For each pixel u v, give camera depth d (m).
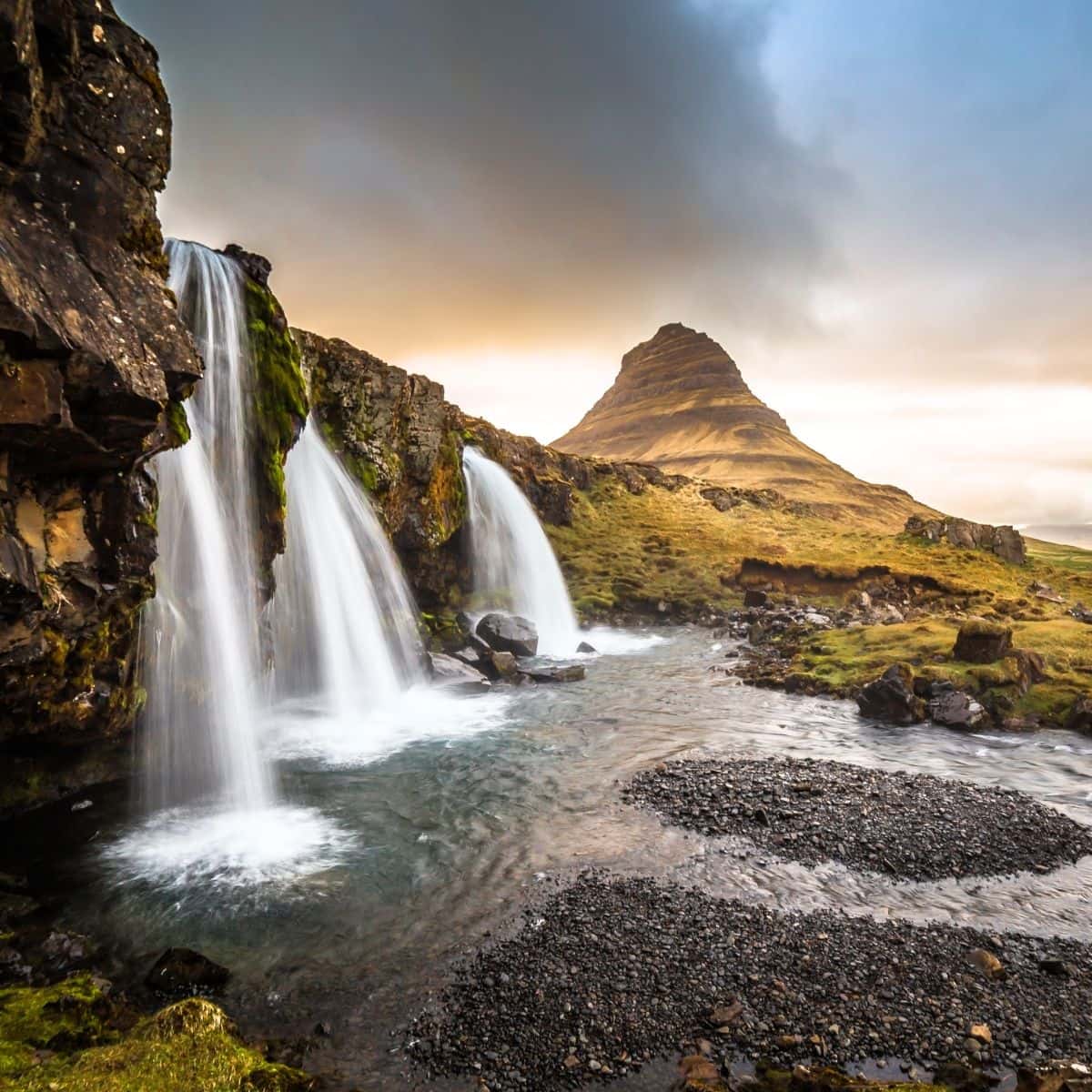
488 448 58.03
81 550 12.40
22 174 10.89
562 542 62.59
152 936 11.45
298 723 23.97
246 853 14.42
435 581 38.91
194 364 12.77
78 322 10.67
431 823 16.09
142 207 12.77
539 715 25.86
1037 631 32.59
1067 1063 8.36
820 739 22.83
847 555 62.06
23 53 9.95
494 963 10.64
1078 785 18.58
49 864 13.66
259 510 20.28
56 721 13.41
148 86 13.00
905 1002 9.66
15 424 10.02
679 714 25.98
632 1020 9.34
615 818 16.30
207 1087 7.45
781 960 10.63
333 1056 8.80
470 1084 8.30
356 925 11.80
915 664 29.33
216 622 17.72
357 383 31.23
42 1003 8.73
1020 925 11.73
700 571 58.56
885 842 14.72
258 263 21.36
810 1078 8.00
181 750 16.86
